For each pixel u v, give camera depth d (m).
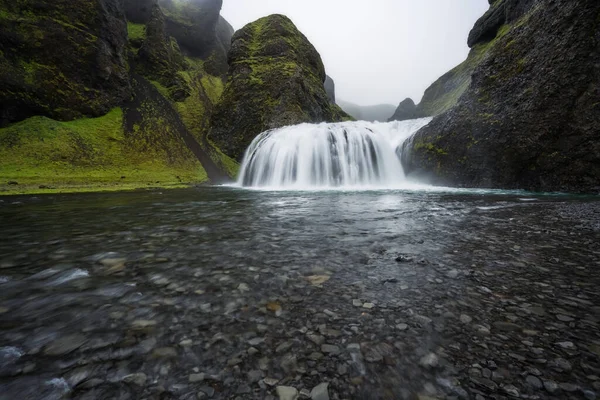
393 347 1.96
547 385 1.62
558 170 16.33
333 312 2.46
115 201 12.57
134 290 2.90
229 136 42.06
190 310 2.48
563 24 16.23
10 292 2.84
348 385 1.62
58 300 2.66
